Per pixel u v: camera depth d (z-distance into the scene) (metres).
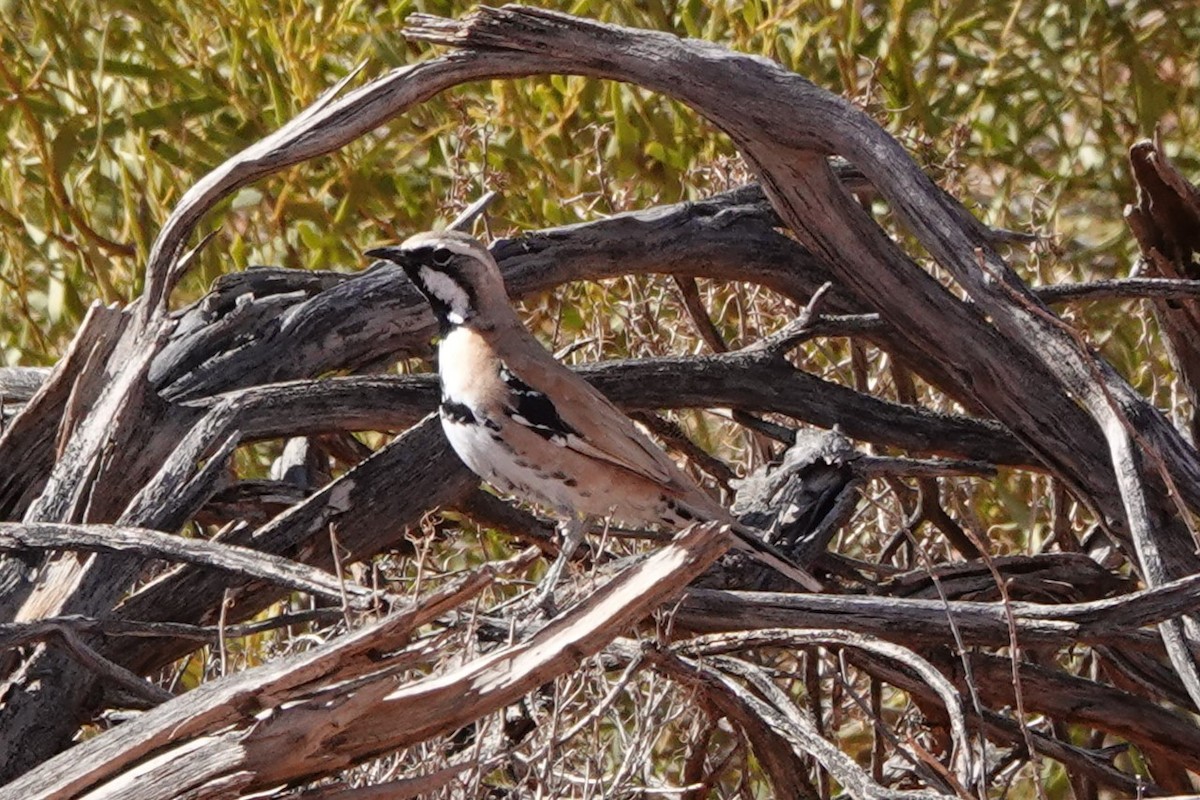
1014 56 18.25
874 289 12.03
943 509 14.25
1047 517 15.51
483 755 9.00
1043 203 17.86
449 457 11.23
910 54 17.72
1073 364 11.05
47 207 16.05
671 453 15.05
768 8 16.20
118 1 16.64
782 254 13.34
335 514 10.90
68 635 9.18
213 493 10.53
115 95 16.80
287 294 12.37
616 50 11.56
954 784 8.79
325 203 17.33
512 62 11.62
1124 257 17.70
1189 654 10.02
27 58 16.83
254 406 11.12
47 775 7.24
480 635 9.36
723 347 13.79
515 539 13.49
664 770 12.60
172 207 16.30
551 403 10.64
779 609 10.25
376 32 16.41
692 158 16.16
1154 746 11.59
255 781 7.20
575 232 12.77
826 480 11.91
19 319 16.58
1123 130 18.75
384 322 12.26
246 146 16.61
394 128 16.47
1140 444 9.95
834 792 14.09
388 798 7.54
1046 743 11.64
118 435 10.54
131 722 7.32
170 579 10.24
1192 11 19.02
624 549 12.97
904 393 14.07
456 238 10.85
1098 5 18.42
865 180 14.05
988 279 11.26
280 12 16.12
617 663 10.18
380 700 7.29
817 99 11.54
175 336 11.94
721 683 9.63
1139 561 10.99
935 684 9.47
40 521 10.26
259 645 13.36
